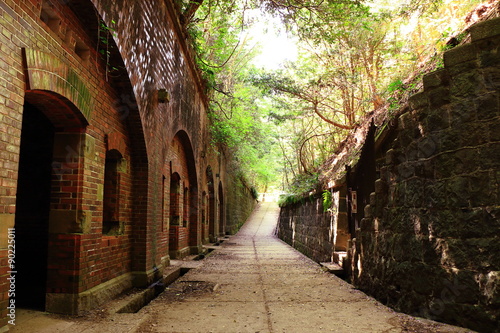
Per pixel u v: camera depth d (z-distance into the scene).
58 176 4.60
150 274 6.68
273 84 12.10
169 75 8.11
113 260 5.77
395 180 5.52
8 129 3.14
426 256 4.61
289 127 17.58
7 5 3.13
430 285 4.50
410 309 4.86
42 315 4.33
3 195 3.07
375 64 11.56
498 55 3.99
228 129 15.30
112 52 5.11
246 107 17.05
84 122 4.62
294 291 6.48
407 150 5.17
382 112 9.24
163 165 7.93
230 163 22.84
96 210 5.06
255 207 40.47
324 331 4.14
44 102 4.18
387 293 5.55
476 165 4.02
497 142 3.88
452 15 9.89
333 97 14.02
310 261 10.86
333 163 13.75
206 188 15.41
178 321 4.55
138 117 6.12
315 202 12.36
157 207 7.40
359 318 4.68
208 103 13.98
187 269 8.91
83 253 4.64
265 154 23.27
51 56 3.77
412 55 10.70
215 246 15.75
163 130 7.79
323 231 10.97
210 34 12.23
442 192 4.38
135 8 5.79
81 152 4.64
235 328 4.27
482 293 3.80
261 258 11.63
